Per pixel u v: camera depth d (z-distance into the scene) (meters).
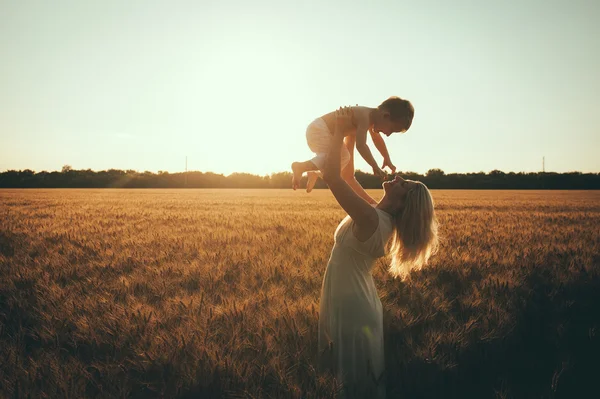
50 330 3.25
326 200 33.69
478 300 3.90
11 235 9.20
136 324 3.25
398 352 2.93
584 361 2.97
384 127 2.88
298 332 3.07
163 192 56.50
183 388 2.40
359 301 2.52
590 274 4.90
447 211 18.92
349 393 2.45
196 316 3.36
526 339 3.32
